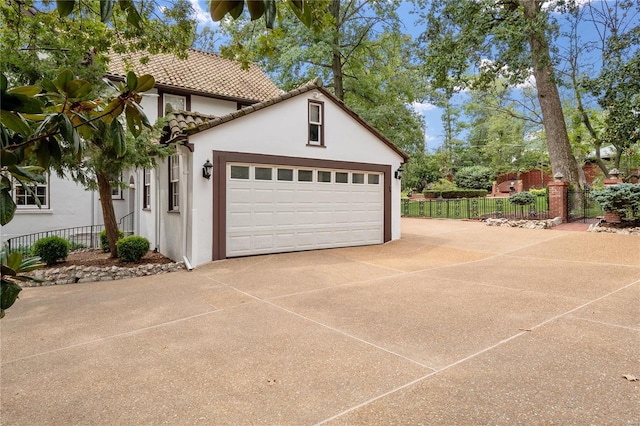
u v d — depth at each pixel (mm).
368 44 20625
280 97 10016
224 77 16469
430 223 17203
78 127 1578
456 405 2904
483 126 42188
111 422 2789
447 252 10219
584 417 2713
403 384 3264
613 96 12922
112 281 7801
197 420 2799
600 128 21297
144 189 13000
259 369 3619
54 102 1565
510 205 18938
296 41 18672
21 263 1354
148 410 2945
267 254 10055
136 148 8242
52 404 3055
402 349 4023
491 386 3184
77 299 6383
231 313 5422
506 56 15820
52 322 5184
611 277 7020
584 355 3756
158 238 11219
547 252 9688
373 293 6344
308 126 10664
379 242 12055
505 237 12156
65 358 3969
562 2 14531
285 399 3068
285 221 10344
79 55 7492
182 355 3988
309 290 6641
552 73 15867
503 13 15953
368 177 11922
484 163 42062
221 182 9297
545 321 4777
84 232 14062
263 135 9883
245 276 7820
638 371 3398
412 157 22531
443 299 5883
